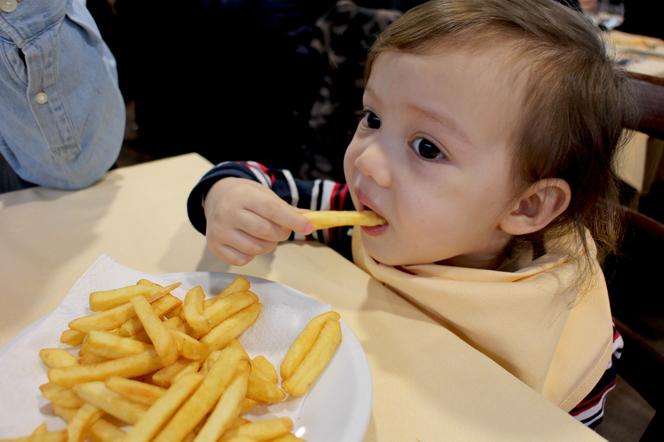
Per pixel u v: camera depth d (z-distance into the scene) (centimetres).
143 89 261
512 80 61
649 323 120
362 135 72
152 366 50
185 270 76
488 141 62
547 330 71
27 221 85
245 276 67
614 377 86
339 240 99
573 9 78
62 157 90
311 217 68
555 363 78
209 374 47
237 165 89
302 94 170
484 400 56
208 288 65
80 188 97
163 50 232
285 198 92
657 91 80
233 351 50
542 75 62
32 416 48
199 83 221
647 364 84
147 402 47
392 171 65
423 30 64
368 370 52
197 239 83
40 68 83
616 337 89
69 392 48
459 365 61
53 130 88
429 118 61
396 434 52
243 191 73
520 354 70
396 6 154
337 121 147
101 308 57
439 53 62
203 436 43
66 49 87
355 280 76
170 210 91
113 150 100
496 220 69
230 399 46
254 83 191
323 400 52
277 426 46
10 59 81
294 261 79
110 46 256
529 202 71
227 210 71
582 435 53
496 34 62
